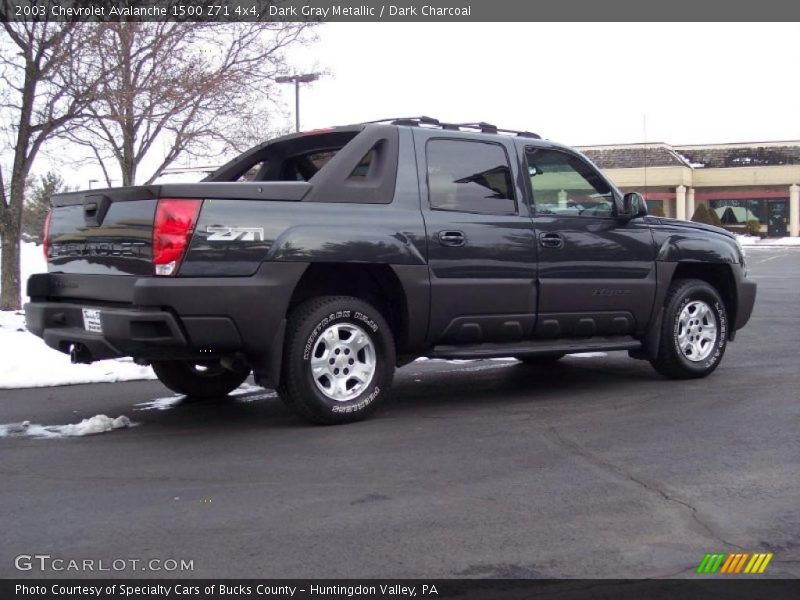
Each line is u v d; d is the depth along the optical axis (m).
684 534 3.76
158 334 4.94
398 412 6.14
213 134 11.32
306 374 5.45
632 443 5.25
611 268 6.70
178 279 4.93
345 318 5.56
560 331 6.51
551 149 6.64
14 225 10.53
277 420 5.93
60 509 4.06
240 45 11.20
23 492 4.32
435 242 5.82
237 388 7.26
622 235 6.78
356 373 5.69
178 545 3.62
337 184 5.56
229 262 5.08
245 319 5.10
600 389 7.05
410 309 5.73
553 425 5.72
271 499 4.19
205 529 3.80
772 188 49.09
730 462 4.84
